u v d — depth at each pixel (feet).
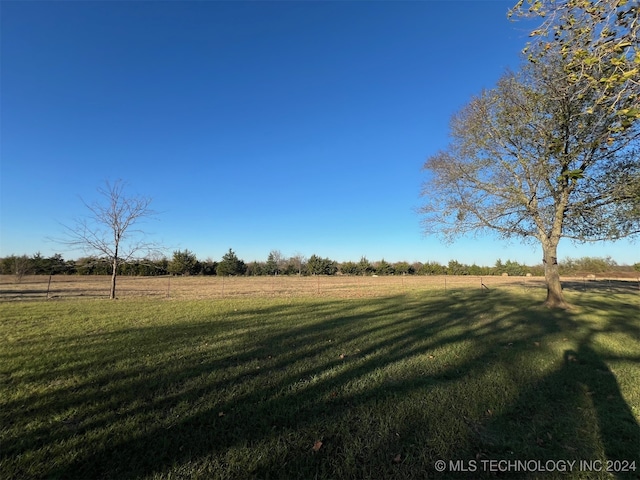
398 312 39.63
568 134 27.94
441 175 47.93
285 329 28.53
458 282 118.32
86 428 11.20
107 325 30.30
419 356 19.84
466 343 23.11
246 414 12.25
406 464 9.30
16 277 112.37
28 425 11.37
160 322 31.99
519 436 10.71
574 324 30.60
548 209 42.45
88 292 71.82
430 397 13.66
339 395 13.97
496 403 13.07
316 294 68.08
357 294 67.31
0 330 27.73
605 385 14.92
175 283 112.47
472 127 43.34
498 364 18.15
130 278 146.30
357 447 10.07
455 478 8.75
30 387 14.82
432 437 10.61
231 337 25.30
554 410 12.50
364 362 18.69
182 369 17.46
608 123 16.03
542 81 28.45
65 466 9.14
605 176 37.50
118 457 9.57
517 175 42.96
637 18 10.53
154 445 10.19
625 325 29.99
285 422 11.67
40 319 33.30
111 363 18.51
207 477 8.75
